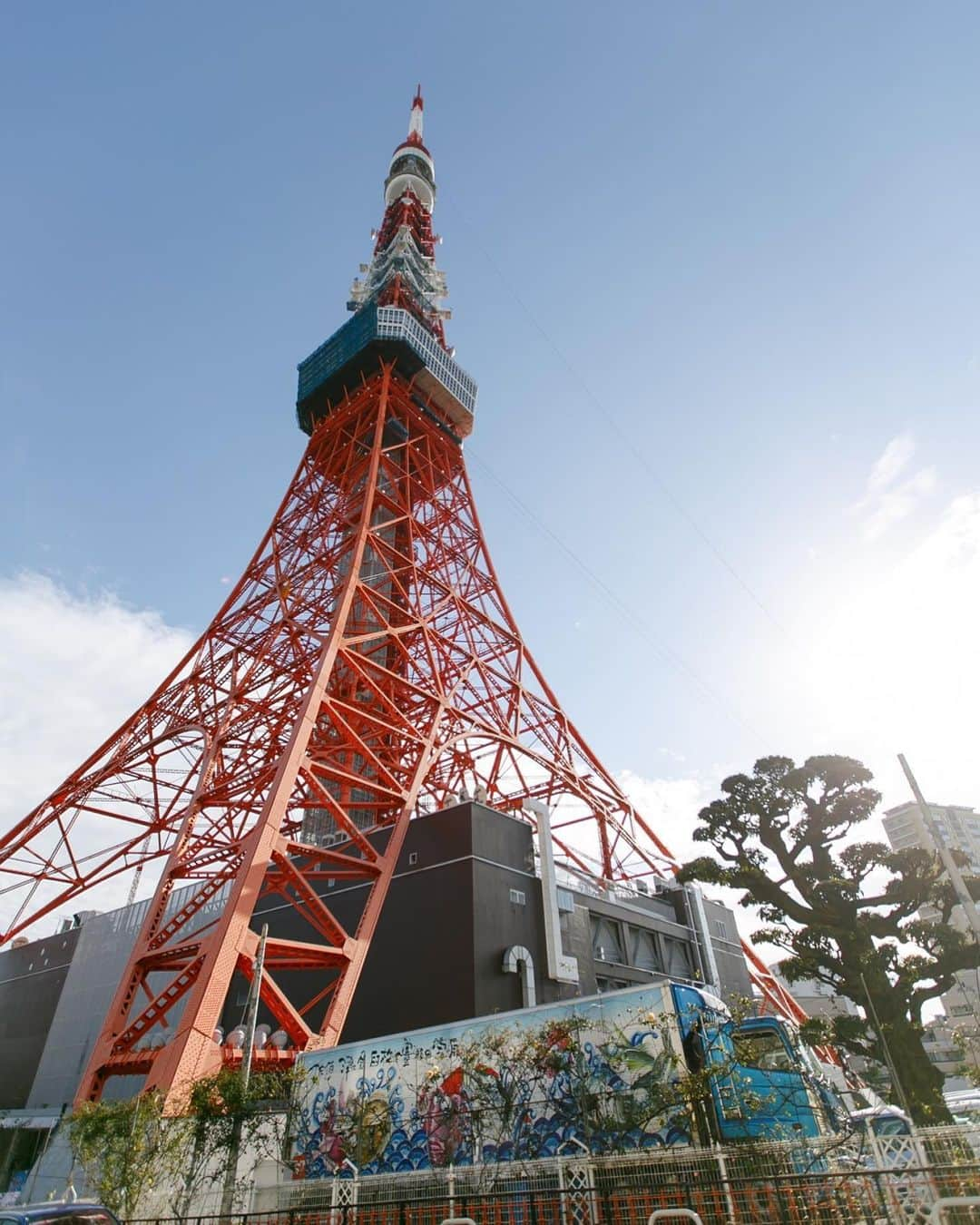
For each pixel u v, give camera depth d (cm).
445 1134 1888
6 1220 1278
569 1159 1487
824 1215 1248
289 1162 2112
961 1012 7419
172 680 5659
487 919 3500
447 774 5422
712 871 2811
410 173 9175
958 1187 1220
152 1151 1928
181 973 3105
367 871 3625
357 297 7706
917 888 2533
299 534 6094
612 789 5784
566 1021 1823
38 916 4734
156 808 5100
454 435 7056
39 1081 4781
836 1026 2403
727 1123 1568
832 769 2795
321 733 4812
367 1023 3475
